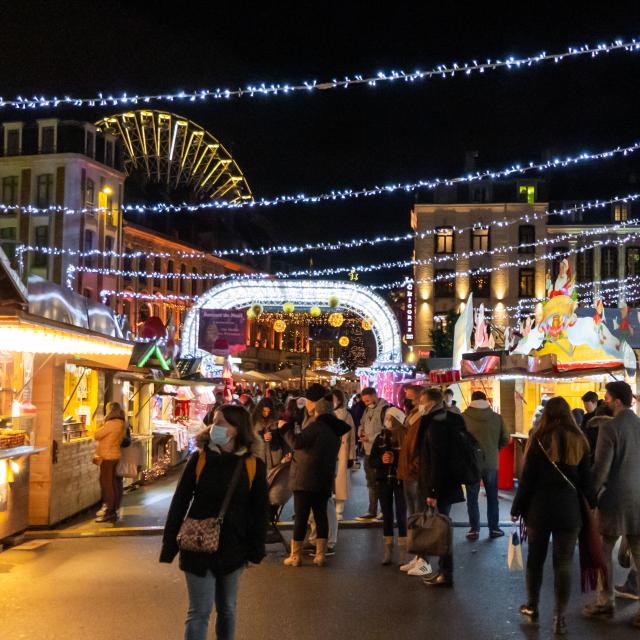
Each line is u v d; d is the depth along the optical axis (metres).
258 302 28.69
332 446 9.39
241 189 65.25
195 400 25.92
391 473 9.45
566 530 6.69
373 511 12.56
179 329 66.38
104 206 55.75
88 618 7.00
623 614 7.25
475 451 8.40
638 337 16.77
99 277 54.78
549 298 17.12
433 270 60.38
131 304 59.88
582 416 12.32
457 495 8.32
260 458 5.23
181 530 5.00
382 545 10.63
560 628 6.60
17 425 11.23
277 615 7.14
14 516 10.76
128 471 12.64
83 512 13.62
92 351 12.10
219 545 4.96
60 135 53.91
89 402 14.80
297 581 8.51
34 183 53.41
